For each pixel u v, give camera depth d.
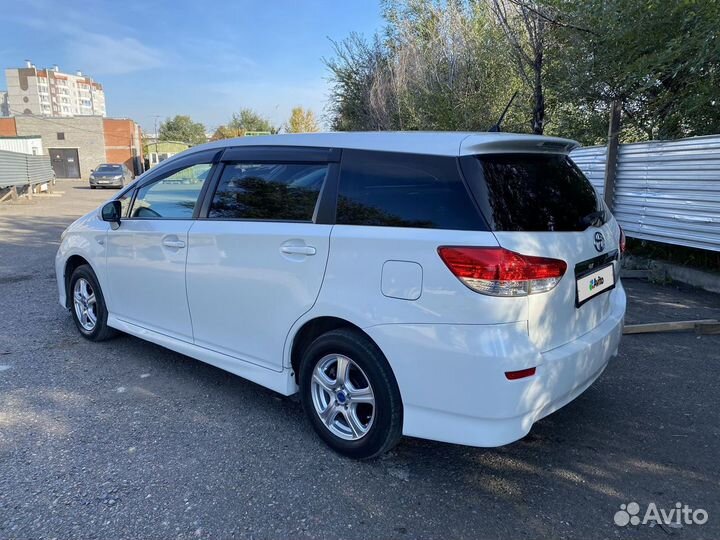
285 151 3.37
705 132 7.01
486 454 3.13
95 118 47.31
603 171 8.16
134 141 51.00
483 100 11.04
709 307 5.77
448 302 2.54
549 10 7.62
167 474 2.90
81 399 3.78
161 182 4.11
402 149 2.88
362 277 2.81
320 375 3.12
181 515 2.58
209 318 3.67
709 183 6.21
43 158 25.83
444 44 12.31
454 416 2.60
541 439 3.28
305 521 2.55
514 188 2.71
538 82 8.52
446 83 11.51
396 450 3.18
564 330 2.75
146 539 2.42
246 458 3.06
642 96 7.65
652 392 3.85
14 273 8.00
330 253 2.94
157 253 3.98
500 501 2.71
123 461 3.02
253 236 3.32
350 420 3.00
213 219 3.64
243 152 3.62
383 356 2.80
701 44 5.92
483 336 2.48
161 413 3.59
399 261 2.68
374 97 15.71
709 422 3.44
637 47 6.83
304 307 3.07
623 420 3.48
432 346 2.58
